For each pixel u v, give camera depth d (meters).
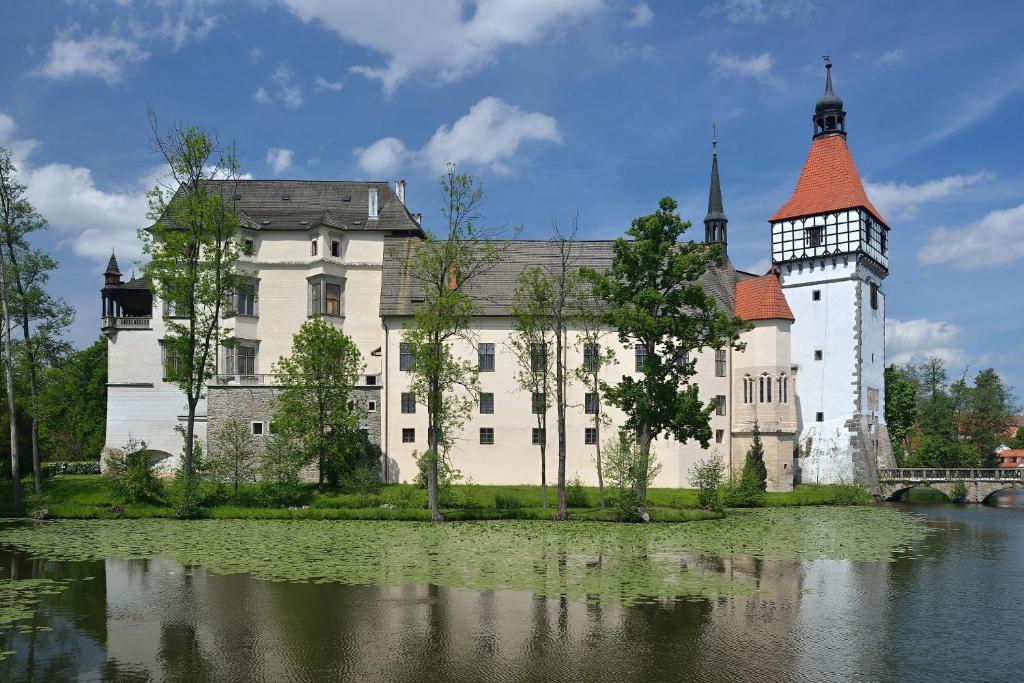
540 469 54.78
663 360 55.81
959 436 87.75
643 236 43.72
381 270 60.16
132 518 41.41
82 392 76.50
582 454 54.81
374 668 16.75
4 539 33.69
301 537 34.47
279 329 59.44
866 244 66.25
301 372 48.94
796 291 68.31
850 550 32.69
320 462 48.66
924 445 79.25
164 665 16.95
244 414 52.72
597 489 50.91
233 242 48.84
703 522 41.75
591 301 56.38
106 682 15.92
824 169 68.56
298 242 59.81
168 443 58.53
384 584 24.55
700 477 50.59
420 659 17.33
